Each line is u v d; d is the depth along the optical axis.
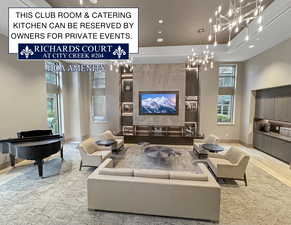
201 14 3.71
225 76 7.10
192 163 4.59
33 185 3.33
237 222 2.32
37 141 4.16
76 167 4.27
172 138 6.59
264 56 5.34
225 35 4.89
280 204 2.75
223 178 3.55
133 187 2.38
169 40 5.30
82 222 2.30
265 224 2.30
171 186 2.30
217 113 7.05
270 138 5.26
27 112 4.84
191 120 7.23
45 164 4.47
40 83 5.31
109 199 2.46
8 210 2.55
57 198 2.88
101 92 7.79
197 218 2.32
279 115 4.93
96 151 4.55
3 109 4.14
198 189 2.26
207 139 5.27
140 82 7.19
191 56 5.92
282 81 4.52
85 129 7.56
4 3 3.00
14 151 3.68
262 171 4.09
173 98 7.03
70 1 3.32
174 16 3.81
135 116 7.30
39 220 2.34
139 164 4.49
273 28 3.68
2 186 3.28
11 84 4.35
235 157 3.63
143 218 2.38
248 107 6.32
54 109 6.60
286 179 3.66
